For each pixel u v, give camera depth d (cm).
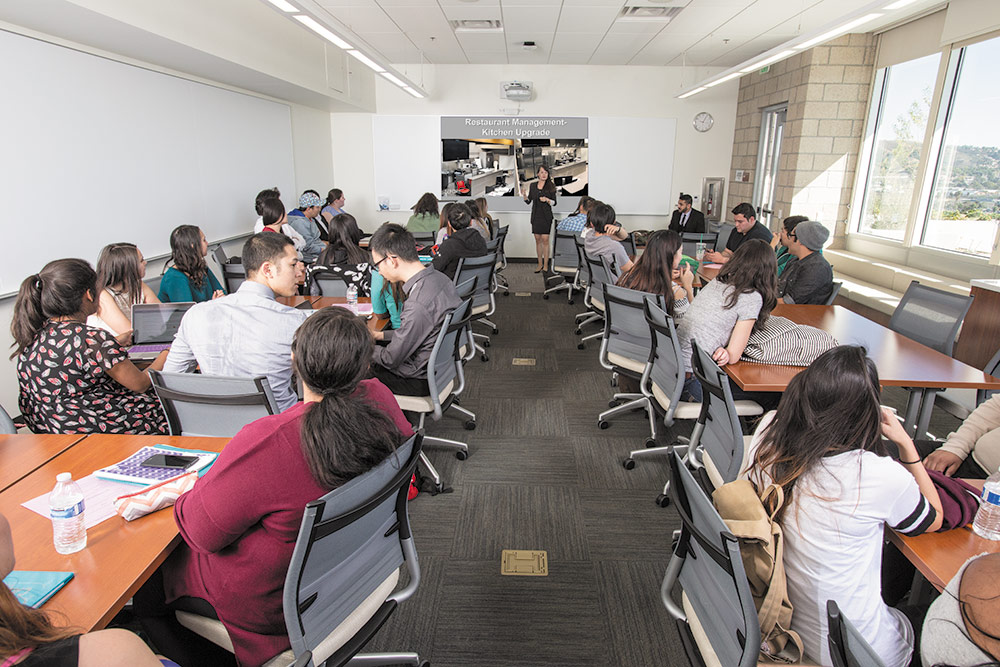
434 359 255
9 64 345
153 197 488
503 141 881
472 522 250
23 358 194
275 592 121
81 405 197
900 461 139
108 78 430
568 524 249
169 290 341
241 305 199
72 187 396
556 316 595
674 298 307
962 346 421
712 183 881
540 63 828
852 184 653
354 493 114
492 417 356
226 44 471
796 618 124
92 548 122
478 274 461
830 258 649
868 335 290
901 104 584
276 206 516
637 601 205
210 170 575
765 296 251
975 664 81
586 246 479
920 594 159
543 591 209
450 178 899
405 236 260
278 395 204
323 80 688
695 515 121
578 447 317
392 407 136
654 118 864
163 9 386
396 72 614
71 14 326
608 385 408
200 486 112
